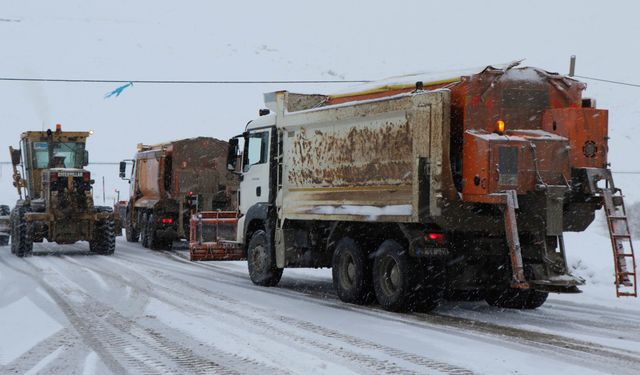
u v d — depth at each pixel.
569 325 9.87
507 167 9.64
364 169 11.52
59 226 20.47
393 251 10.81
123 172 27.20
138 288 13.46
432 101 10.06
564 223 10.42
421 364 7.41
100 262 18.62
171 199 23.20
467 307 11.68
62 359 7.64
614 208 9.98
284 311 10.88
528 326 9.74
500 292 11.54
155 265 18.03
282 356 7.76
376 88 12.12
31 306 11.24
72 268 16.97
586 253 16.94
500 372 7.10
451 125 10.14
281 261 13.63
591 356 7.84
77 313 10.59
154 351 8.02
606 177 10.08
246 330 9.27
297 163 13.24
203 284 14.24
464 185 9.95
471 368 7.25
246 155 14.95
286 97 13.64
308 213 12.77
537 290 10.41
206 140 23.53
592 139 10.16
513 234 9.55
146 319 10.08
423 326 9.67
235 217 16.62
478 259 10.77
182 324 9.69
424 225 10.52
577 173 10.11
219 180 23.56
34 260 19.05
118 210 30.84
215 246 15.84
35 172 22.52
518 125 10.26
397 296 10.67
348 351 8.02
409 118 10.57
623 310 11.35
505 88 10.19
